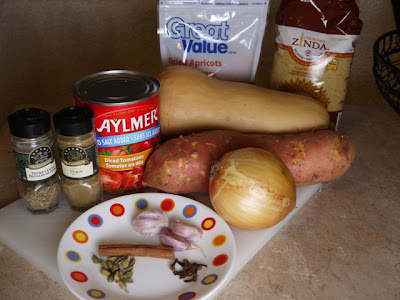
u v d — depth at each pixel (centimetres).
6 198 74
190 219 67
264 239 65
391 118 101
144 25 116
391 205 74
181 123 77
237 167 60
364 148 89
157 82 71
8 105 113
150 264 61
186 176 69
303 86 86
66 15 113
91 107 64
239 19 84
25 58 117
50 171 66
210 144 70
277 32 86
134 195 69
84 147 64
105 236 65
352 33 81
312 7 80
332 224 70
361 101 127
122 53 120
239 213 60
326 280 60
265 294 58
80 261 59
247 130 77
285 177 61
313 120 77
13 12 111
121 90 69
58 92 123
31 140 62
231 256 59
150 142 70
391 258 64
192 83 76
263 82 124
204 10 83
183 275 58
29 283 59
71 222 68
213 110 76
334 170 72
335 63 83
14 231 66
